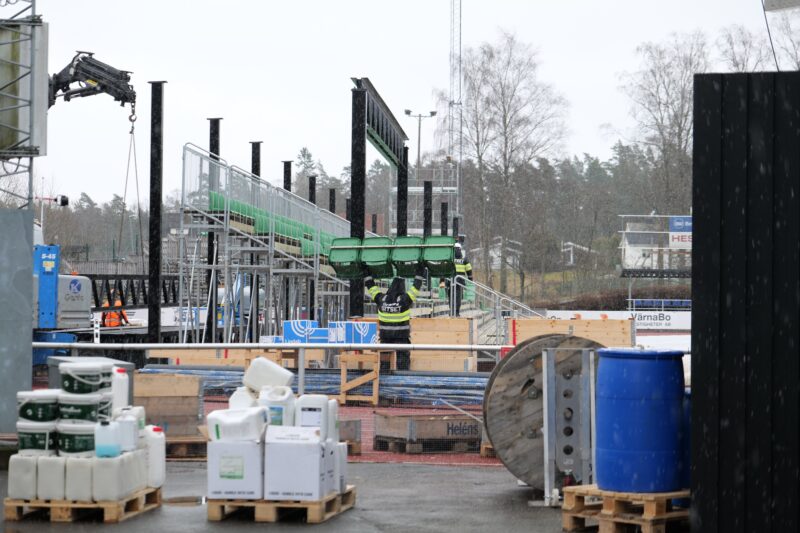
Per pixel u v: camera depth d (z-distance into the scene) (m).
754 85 9.41
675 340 46.56
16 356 16.08
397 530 11.41
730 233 9.41
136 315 48.47
